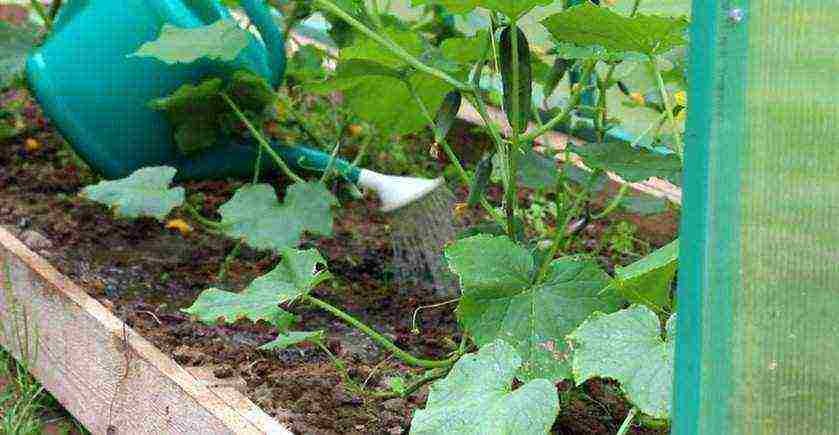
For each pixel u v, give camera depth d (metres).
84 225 2.32
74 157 2.59
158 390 1.80
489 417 1.38
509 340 1.57
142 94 2.20
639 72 2.25
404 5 2.86
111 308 1.98
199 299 1.71
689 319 1.25
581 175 2.07
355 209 2.46
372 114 2.11
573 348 1.54
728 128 1.23
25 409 1.95
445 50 2.03
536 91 2.63
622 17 1.54
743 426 1.26
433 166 2.65
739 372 1.26
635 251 2.33
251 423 1.66
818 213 1.25
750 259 1.24
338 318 2.04
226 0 2.36
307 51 2.47
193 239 2.31
